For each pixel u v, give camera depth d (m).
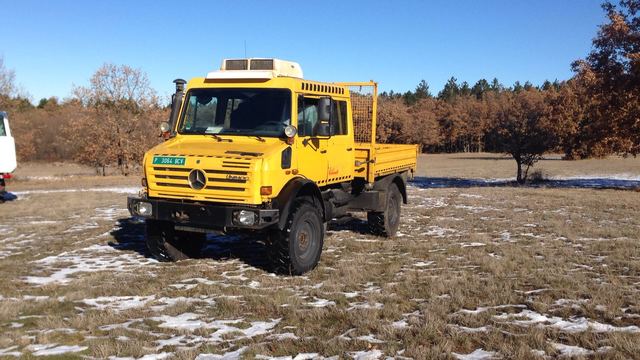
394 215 11.51
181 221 7.67
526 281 7.33
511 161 69.88
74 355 4.86
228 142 8.08
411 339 5.12
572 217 14.01
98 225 13.31
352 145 9.87
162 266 8.66
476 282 7.21
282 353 4.89
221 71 8.62
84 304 6.48
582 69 26.53
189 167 7.60
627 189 25.66
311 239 8.25
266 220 7.31
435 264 8.58
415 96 142.62
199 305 6.47
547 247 9.87
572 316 5.84
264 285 7.39
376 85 10.60
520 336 5.14
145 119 42.59
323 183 8.86
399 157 12.23
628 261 8.44
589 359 4.61
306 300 6.64
